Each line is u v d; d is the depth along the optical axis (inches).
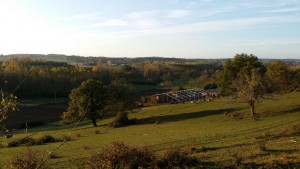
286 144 1224.8
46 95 5128.0
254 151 1140.5
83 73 6171.3
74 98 3230.8
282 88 3816.4
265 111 2780.5
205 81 6806.1
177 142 1583.4
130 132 2488.9
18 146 1862.7
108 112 3346.5
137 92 5925.2
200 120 2849.4
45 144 2057.1
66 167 1114.7
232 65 3531.0
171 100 4884.4
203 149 1263.5
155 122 2987.2
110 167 846.5
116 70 7342.5
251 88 2628.0
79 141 2122.3
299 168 906.7
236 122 2437.3
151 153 978.7
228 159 1040.2
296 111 2596.0
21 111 4101.9
